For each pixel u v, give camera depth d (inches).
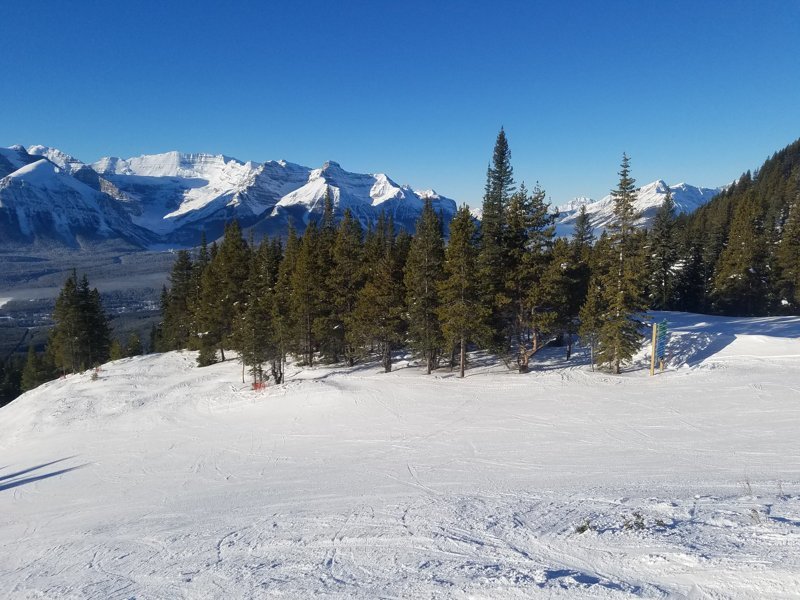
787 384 880.9
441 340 1270.9
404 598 247.1
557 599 225.3
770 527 279.7
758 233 2070.6
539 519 362.3
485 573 267.3
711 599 212.1
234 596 279.7
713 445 611.2
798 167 4237.2
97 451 972.6
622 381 1024.2
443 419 884.0
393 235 2313.0
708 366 1052.5
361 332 1369.3
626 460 579.8
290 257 1824.6
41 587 351.6
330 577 290.5
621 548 280.5
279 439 892.0
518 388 1040.8
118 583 334.6
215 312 1905.8
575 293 1322.6
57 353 2423.7
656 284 2201.0
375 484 561.6
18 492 745.6
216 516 492.7
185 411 1277.1
